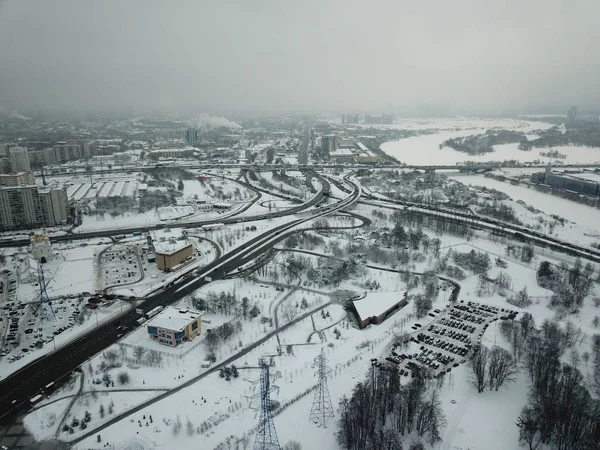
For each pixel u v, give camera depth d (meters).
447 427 175.00
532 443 166.25
